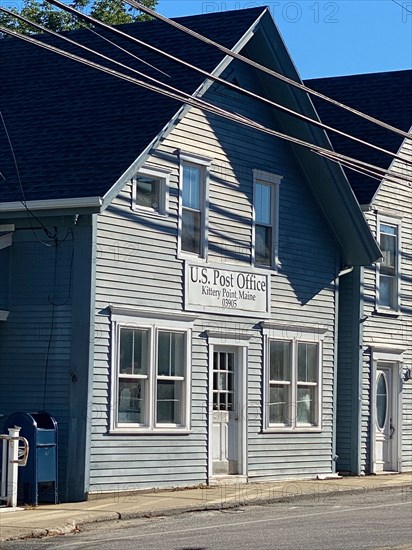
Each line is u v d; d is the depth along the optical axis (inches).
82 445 772.6
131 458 813.9
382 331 1105.4
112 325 797.9
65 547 569.9
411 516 721.6
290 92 957.8
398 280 1127.6
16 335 804.0
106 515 696.4
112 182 768.3
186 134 876.6
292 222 995.9
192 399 874.1
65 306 788.0
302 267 1004.6
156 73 889.5
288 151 994.7
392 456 1112.8
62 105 890.1
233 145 929.5
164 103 850.1
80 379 778.2
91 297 780.0
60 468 778.2
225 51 649.0
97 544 581.6
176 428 855.7
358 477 1039.6
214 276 900.6
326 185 1001.5
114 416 798.5
